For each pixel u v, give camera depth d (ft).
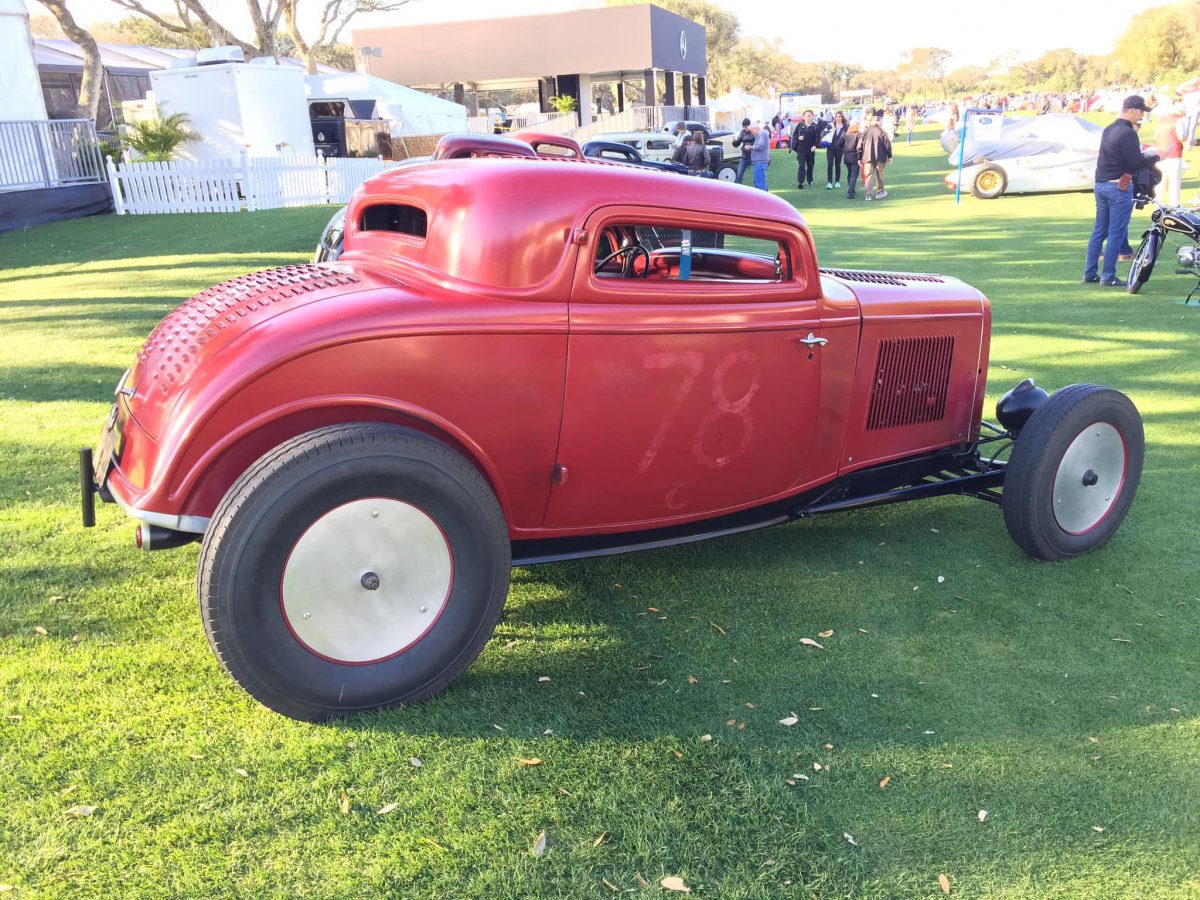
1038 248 40.27
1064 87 499.51
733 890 7.02
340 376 8.34
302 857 7.22
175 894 6.81
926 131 189.26
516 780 8.16
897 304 11.99
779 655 10.41
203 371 8.29
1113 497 12.97
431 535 8.64
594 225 9.24
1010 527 12.57
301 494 7.88
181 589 11.53
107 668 9.71
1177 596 11.93
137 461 8.59
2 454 16.19
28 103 59.93
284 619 8.21
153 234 50.24
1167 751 8.83
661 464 10.26
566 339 9.16
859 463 12.30
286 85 69.62
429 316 8.57
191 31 103.40
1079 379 21.17
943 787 8.27
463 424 8.92
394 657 8.86
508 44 142.92
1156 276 34.04
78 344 25.22
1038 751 8.80
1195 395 20.03
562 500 9.92
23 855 7.12
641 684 9.75
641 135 75.97
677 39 153.38
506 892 6.94
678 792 8.08
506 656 10.25
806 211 57.82
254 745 8.48
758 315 10.36
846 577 12.41
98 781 7.95
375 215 11.03
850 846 7.53
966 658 10.42
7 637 10.27
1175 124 44.04
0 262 42.42
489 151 16.11
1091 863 7.45
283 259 41.04
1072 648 10.66
